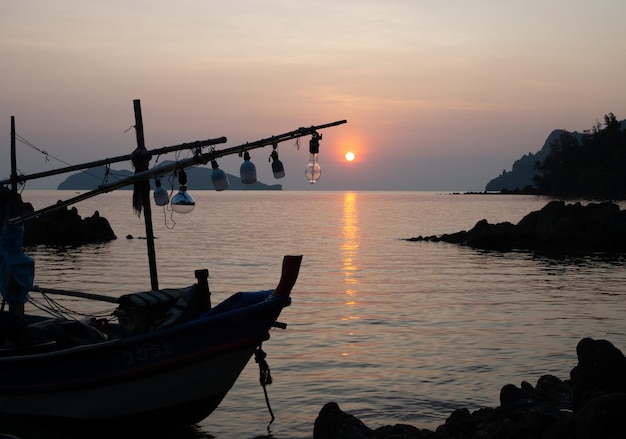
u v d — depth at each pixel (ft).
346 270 121.70
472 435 33.53
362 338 59.93
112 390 36.65
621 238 169.68
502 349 55.21
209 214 426.92
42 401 38.06
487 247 173.27
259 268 125.29
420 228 274.36
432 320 68.95
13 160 43.52
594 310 75.31
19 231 41.50
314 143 40.88
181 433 37.73
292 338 60.03
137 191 45.52
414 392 43.62
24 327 39.17
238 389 44.96
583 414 29.14
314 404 41.57
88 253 155.22
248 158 41.06
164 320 36.37
